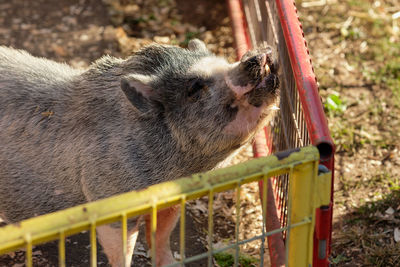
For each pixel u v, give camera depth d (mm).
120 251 4543
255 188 6172
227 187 3020
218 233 5625
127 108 4332
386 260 5090
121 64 4500
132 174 4312
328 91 7406
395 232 5398
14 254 5172
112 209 2760
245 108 4113
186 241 5496
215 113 4176
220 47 8414
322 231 3402
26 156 4555
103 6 9227
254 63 3900
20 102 4625
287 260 3371
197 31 8766
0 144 4598
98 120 4379
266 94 3984
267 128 6184
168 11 9195
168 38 8656
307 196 3229
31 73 4762
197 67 4254
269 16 5871
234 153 4555
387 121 6930
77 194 4559
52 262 5137
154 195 2844
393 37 8406
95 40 8508
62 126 4496
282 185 4980
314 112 3355
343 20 8750
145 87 4227
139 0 9359
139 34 8727
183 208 2920
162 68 4363
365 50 8156
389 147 6551
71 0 9328
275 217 5035
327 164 3236
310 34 8477
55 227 2646
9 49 5094
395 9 8984
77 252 5242
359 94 7367
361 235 5336
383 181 6070
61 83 4676
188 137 4312
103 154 4316
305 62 3793
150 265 5176
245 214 5844
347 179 6129
